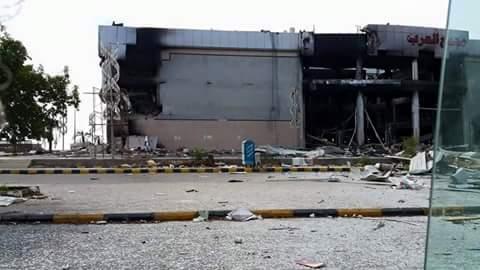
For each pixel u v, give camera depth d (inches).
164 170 853.8
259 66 1739.7
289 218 330.6
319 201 400.8
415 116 1774.1
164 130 1670.8
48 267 193.5
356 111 1802.4
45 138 1546.5
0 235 265.4
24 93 890.1
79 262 201.9
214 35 1716.3
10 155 1393.9
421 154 764.0
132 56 1659.7
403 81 1729.8
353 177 701.3
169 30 1690.5
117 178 711.1
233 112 1718.8
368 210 346.3
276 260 203.9
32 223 311.4
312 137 1851.6
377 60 1829.5
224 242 243.1
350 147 1657.2
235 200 408.5
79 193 475.2
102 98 1250.6
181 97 1699.1
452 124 137.6
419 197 434.0
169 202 394.6
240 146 1707.7
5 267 193.3
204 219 321.4
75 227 295.0
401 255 212.5
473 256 136.8
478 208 137.7
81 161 981.2
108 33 1647.4
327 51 1731.1
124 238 255.6
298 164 984.3
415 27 1742.1
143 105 1752.0
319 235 262.5
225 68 1724.9
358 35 1726.1
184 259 206.5
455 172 138.9
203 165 951.0
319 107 1939.0
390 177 674.2
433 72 1900.8
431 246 138.6
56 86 1473.9
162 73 1695.4
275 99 1738.4
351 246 232.2
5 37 625.6
